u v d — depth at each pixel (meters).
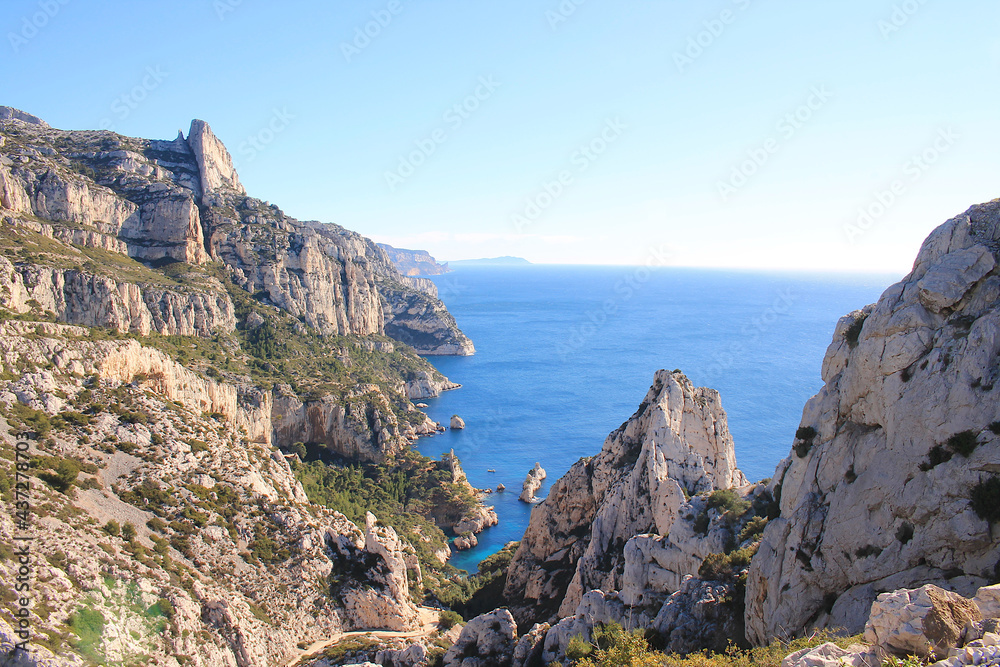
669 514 64.94
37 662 38.00
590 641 48.12
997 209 33.66
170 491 74.19
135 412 82.88
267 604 69.94
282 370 182.25
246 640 59.22
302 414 167.75
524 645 51.75
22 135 185.38
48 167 163.00
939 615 21.69
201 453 84.25
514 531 147.75
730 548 50.75
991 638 20.23
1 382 72.62
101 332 99.94
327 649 66.62
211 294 177.50
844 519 33.72
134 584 53.00
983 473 29.00
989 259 32.34
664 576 54.66
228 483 83.19
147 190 188.25
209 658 53.25
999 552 27.83
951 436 30.39
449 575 117.06
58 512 57.41
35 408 71.94
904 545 30.95
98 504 65.06
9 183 146.38
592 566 70.00
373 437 175.00
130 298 145.12
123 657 45.16
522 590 86.06
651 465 70.38
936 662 20.42
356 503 141.75
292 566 77.44
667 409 74.88
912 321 33.44
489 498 166.88
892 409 33.22
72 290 130.75
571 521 86.44
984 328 30.73
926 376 32.09
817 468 37.06
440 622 81.06
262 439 147.62
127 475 72.75
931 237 35.56
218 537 72.88
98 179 184.25
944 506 29.88
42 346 82.38
